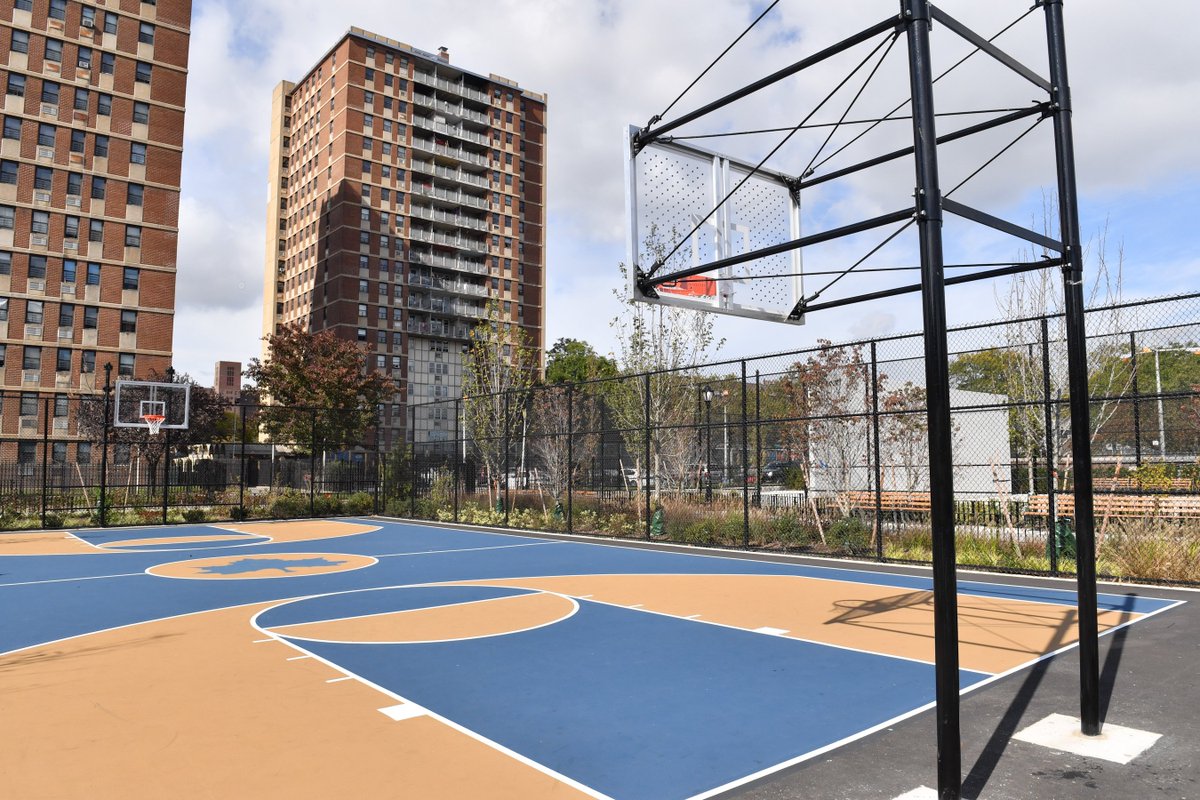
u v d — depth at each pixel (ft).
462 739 17.80
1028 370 58.29
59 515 86.79
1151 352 63.26
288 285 279.49
